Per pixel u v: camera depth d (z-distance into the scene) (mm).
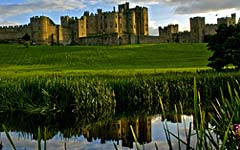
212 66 42969
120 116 23266
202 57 95500
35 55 100250
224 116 4137
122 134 17531
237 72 35000
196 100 3525
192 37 155625
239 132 3648
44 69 72562
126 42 145250
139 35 148500
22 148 14711
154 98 28188
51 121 21578
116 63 86875
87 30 160750
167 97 28859
